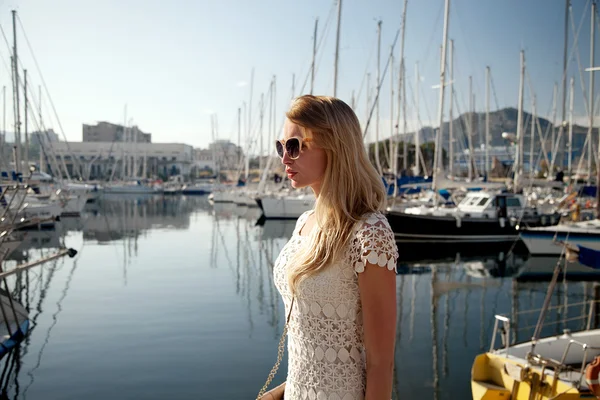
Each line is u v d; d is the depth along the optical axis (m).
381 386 1.43
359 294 1.49
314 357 1.53
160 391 7.79
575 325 11.39
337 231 1.48
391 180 29.92
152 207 53.34
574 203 22.38
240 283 16.09
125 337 10.41
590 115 21.56
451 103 34.12
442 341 10.13
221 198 61.00
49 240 26.77
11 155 35.25
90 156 103.81
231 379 8.25
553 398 5.53
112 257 21.36
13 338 10.00
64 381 8.17
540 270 18.86
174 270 18.45
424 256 22.08
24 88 33.28
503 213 25.08
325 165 1.57
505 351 7.09
